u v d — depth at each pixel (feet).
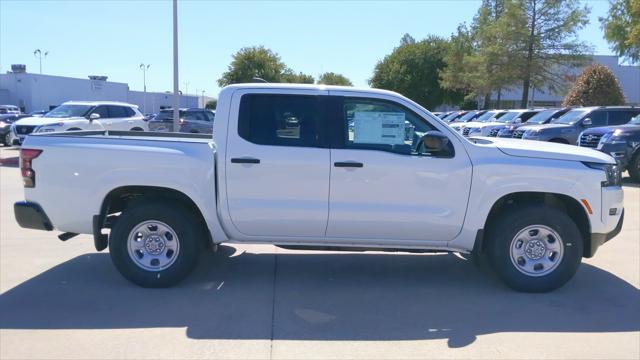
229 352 13.50
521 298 17.54
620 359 13.26
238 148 17.60
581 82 100.63
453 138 17.58
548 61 121.90
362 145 17.71
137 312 16.07
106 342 14.01
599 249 23.56
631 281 19.27
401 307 16.70
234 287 18.45
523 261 17.88
